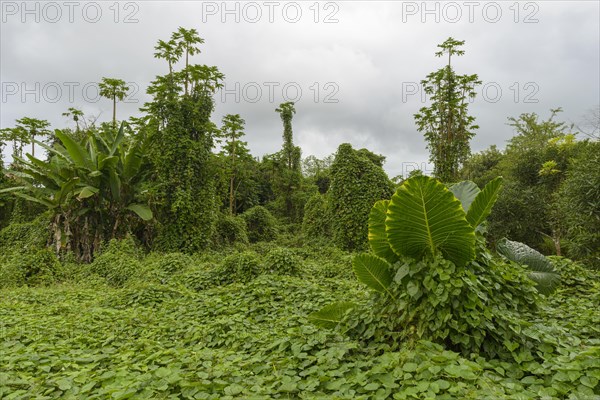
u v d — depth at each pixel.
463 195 5.37
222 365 3.54
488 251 4.51
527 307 4.39
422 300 3.89
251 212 25.67
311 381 3.23
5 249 20.36
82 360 4.05
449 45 18.91
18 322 6.07
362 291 7.16
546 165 15.47
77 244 16.44
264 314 6.52
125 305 7.76
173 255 12.69
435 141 19.20
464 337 3.64
